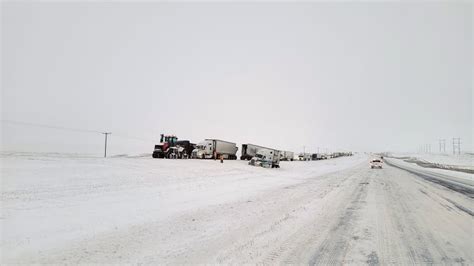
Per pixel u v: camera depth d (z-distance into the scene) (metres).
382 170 35.75
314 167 41.00
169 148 38.16
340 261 4.88
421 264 4.80
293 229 6.89
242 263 4.72
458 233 6.69
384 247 5.62
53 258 4.84
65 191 11.48
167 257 4.95
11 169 16.83
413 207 10.09
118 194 11.55
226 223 7.41
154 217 7.95
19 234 6.06
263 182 18.75
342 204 10.60
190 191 13.34
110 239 5.89
